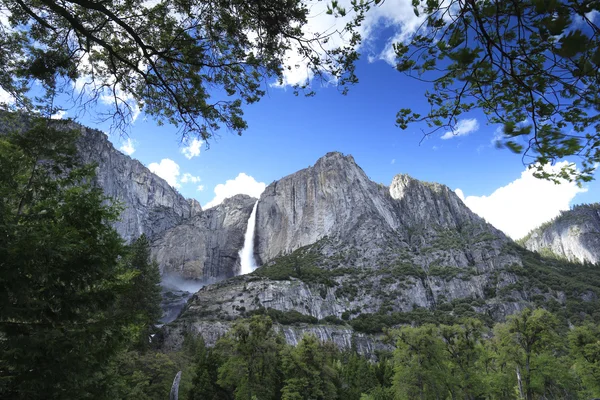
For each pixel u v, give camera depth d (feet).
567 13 8.18
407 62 12.08
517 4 9.87
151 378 124.98
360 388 186.70
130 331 35.09
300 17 22.31
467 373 143.95
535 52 10.47
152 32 27.20
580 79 10.20
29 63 29.14
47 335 26.43
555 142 10.39
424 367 138.21
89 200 35.04
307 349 156.46
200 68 26.40
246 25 24.52
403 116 14.14
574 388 163.73
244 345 143.23
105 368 34.37
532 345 142.61
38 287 28.14
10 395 25.68
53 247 26.07
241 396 133.28
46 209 33.91
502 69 11.14
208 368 143.64
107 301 32.12
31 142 41.24
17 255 23.86
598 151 11.54
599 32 8.10
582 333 143.43
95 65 29.45
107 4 25.90
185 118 28.48
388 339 151.23
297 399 140.77
